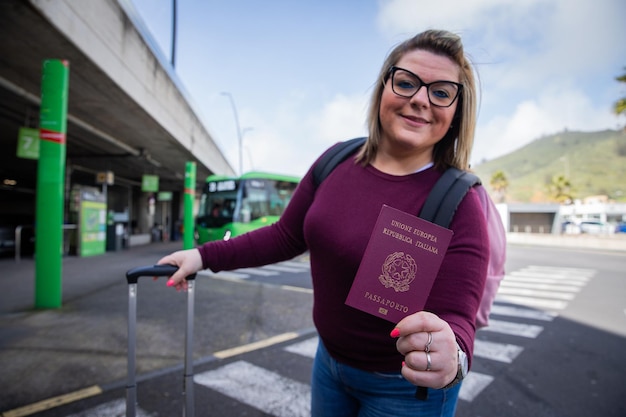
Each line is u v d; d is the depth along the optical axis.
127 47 7.96
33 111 9.30
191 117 14.51
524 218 43.59
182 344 4.06
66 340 4.13
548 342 4.50
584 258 15.98
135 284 1.47
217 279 8.75
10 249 12.60
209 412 2.72
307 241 1.28
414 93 1.13
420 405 1.11
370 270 0.98
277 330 4.62
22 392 2.94
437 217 1.05
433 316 0.83
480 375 3.48
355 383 1.20
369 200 1.16
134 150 14.02
